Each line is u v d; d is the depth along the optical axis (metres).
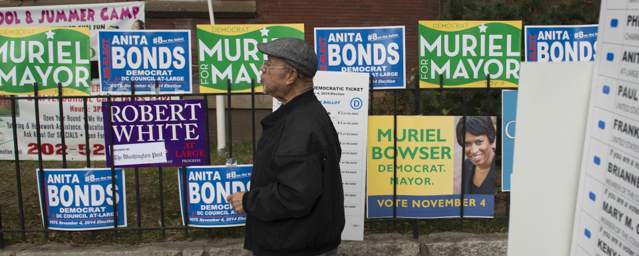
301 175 1.83
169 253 3.14
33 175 4.97
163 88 3.13
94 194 3.19
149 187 4.53
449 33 3.14
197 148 3.15
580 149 1.16
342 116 3.07
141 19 5.57
